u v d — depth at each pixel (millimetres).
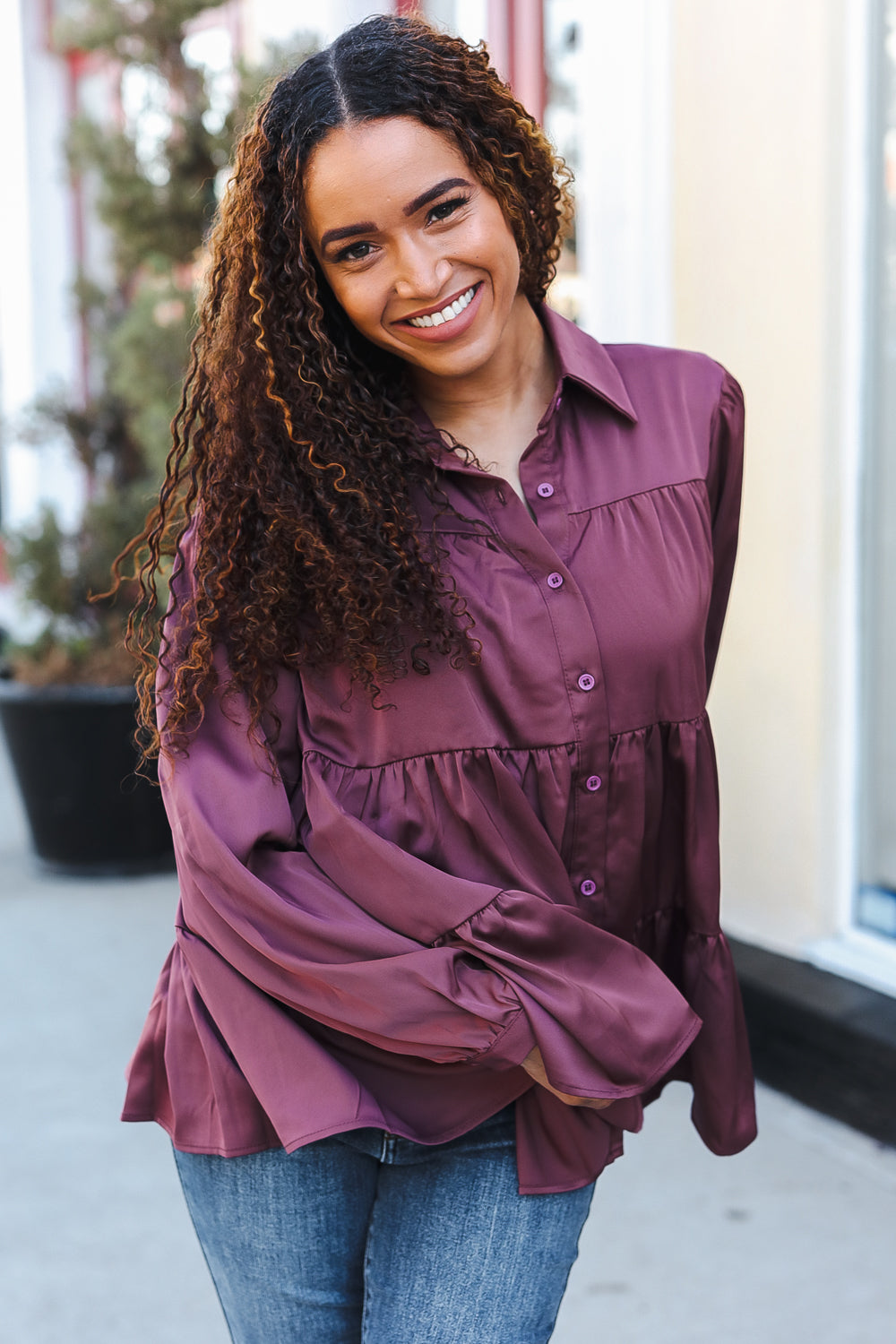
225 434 1335
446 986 1236
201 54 5020
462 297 1255
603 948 1318
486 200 1244
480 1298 1288
